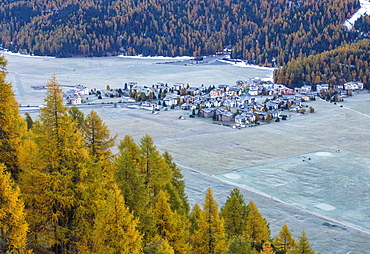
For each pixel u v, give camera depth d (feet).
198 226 191.72
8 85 157.07
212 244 179.11
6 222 119.96
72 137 144.87
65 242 138.41
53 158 140.15
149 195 183.42
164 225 165.78
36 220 136.87
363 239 288.30
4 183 120.37
